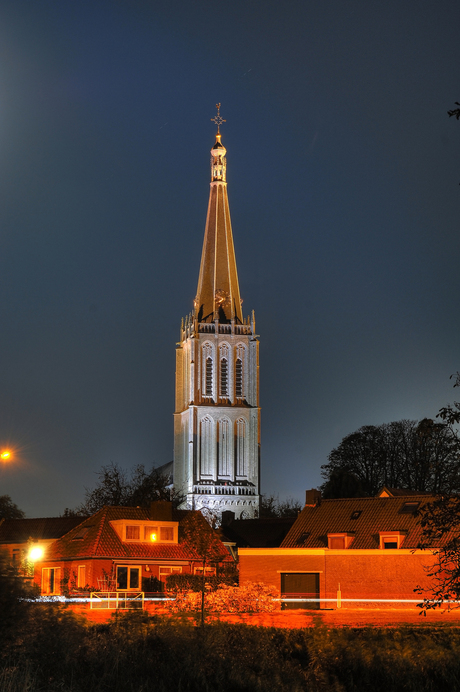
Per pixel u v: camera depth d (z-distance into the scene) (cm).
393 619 5338
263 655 3138
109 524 7450
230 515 14500
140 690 2652
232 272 18588
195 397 17862
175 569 7338
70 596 6538
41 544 7762
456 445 2639
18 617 2764
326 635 3553
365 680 3102
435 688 3083
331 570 7200
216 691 2852
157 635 3125
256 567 7438
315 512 7919
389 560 7012
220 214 18675
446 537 6488
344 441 12825
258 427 18012
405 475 12094
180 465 18375
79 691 2595
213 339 18100
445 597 2562
